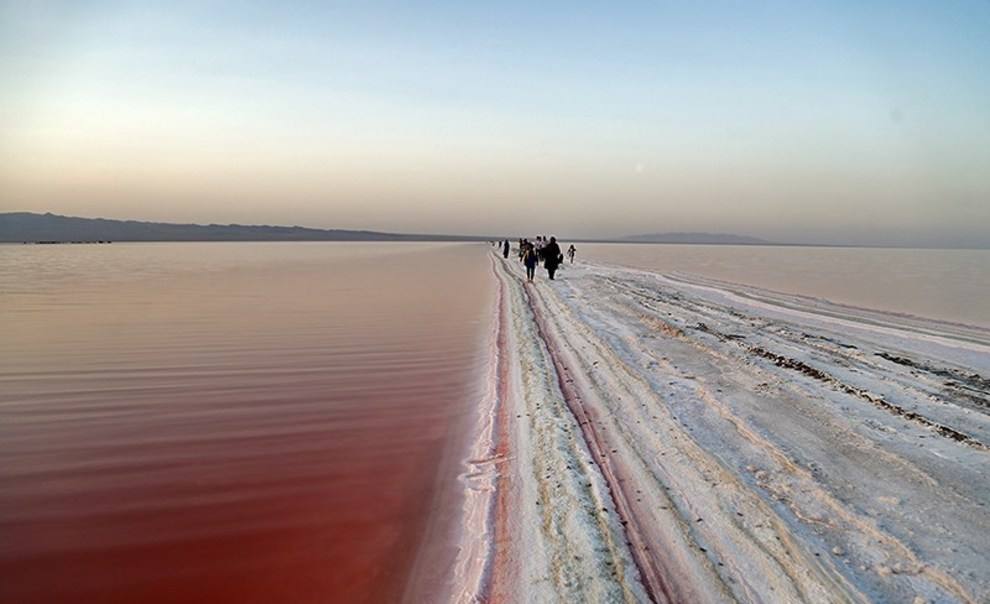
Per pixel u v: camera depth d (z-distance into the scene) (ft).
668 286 81.05
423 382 29.84
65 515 15.96
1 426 22.82
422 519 15.98
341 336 42.27
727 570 12.78
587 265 130.72
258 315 52.31
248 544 14.69
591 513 15.31
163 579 13.21
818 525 14.57
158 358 34.78
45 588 12.83
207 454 20.29
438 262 149.79
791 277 103.96
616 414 23.25
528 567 13.19
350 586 13.07
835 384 27.63
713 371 30.12
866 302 64.39
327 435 22.24
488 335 42.83
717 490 16.53
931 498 15.90
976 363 33.71
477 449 20.80
